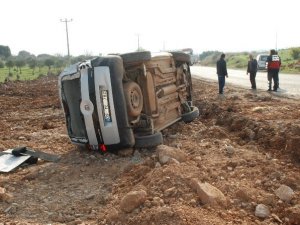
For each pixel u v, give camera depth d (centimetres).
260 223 340
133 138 548
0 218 375
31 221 367
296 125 554
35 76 3344
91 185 454
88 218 371
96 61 534
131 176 458
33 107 1216
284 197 381
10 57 6206
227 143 571
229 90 1292
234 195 384
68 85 554
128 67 583
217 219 331
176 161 458
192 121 764
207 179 411
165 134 665
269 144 555
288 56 4138
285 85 1423
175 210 333
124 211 358
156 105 618
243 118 686
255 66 1306
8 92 1684
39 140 681
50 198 422
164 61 669
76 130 564
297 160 492
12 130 810
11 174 506
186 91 788
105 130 532
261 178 429
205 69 3947
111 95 528
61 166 518
